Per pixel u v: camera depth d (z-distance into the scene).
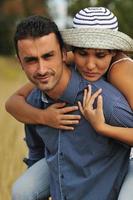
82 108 5.03
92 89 5.01
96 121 4.91
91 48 4.92
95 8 5.08
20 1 49.31
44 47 4.85
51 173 5.33
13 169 8.59
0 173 8.33
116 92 5.02
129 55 5.36
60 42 4.98
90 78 5.04
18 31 4.91
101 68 5.01
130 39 5.05
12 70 33.88
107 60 5.02
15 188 5.52
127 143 4.99
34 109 5.31
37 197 5.51
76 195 5.19
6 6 48.88
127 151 5.21
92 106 4.98
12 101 5.54
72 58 5.30
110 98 4.95
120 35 4.95
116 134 4.90
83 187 5.15
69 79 5.07
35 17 4.95
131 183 5.12
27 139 5.78
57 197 5.29
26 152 9.09
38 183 5.52
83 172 5.14
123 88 5.03
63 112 5.09
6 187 7.98
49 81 4.93
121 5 24.02
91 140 5.09
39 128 5.32
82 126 5.07
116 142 5.10
